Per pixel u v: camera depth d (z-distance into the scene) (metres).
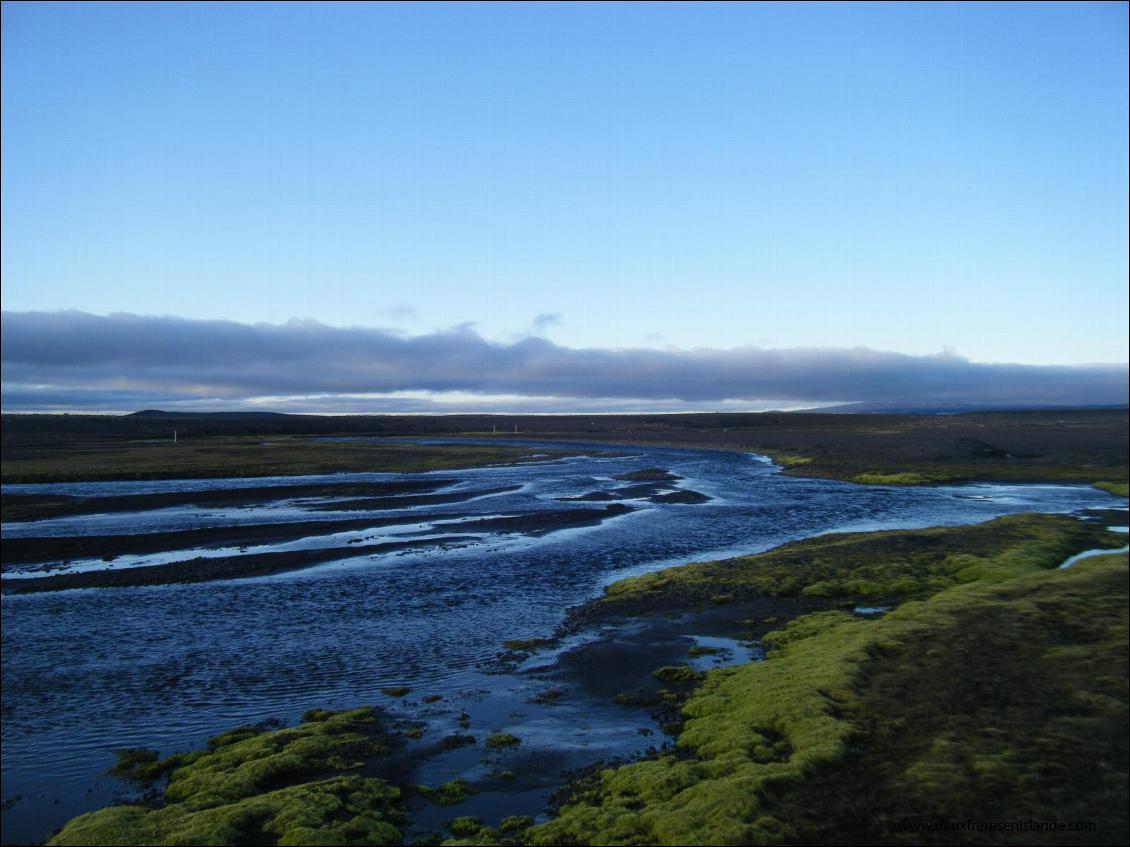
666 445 167.12
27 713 21.36
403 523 53.19
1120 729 17.77
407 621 29.66
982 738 17.55
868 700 20.00
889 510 60.66
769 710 19.55
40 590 34.44
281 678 23.84
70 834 14.90
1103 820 14.23
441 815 15.80
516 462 112.69
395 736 19.53
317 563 39.91
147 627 28.92
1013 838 13.80
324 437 193.88
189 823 15.09
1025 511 59.66
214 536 47.88
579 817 15.16
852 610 30.39
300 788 16.47
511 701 21.83
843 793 15.48
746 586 34.00
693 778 16.36
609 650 26.14
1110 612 26.77
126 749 19.36
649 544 45.72
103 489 73.56
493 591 34.31
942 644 24.03
